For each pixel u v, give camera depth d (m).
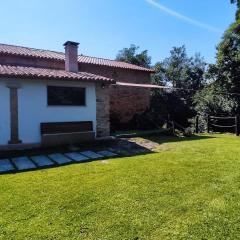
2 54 17.88
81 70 20.56
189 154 10.13
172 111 23.00
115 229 4.32
